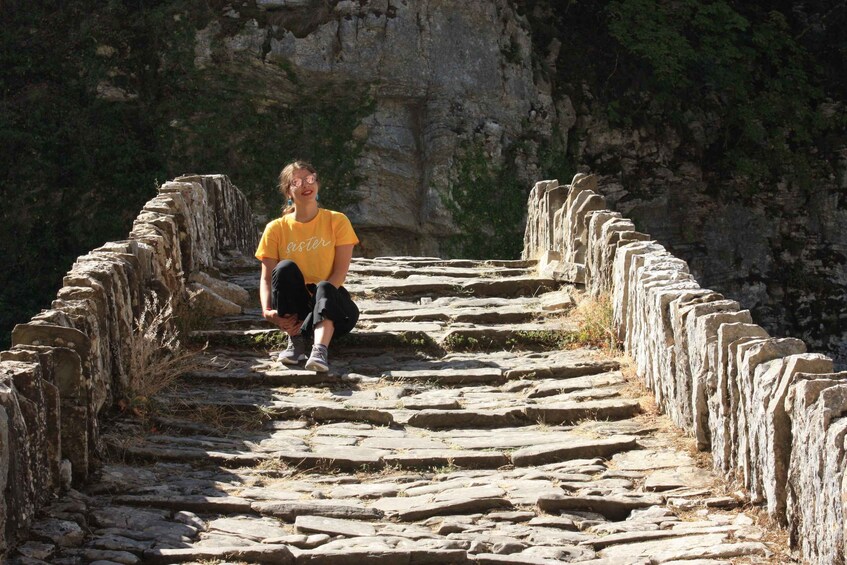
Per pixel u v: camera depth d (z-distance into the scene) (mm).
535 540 4672
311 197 7250
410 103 20281
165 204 8273
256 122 19578
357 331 7762
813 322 23156
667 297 6219
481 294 9141
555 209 10562
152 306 6809
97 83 19406
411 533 4727
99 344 5715
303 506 4922
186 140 19344
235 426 6105
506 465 5645
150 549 4387
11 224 19000
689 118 22828
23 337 5137
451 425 6258
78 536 4434
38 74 19547
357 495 5168
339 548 4492
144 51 19562
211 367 7023
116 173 19297
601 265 8258
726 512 4934
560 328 7883
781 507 4578
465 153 20062
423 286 9078
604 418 6312
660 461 5578
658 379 6344
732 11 23047
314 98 19844
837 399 4141
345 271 7230
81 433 5020
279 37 19406
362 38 19672
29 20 19547
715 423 5430
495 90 20547
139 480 5176
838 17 24656
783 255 23344
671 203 22938
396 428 6195
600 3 22859
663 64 21812
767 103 23312
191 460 5508
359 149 19906
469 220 20047
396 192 20109
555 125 21438
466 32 20438
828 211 23516
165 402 6242
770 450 4609
